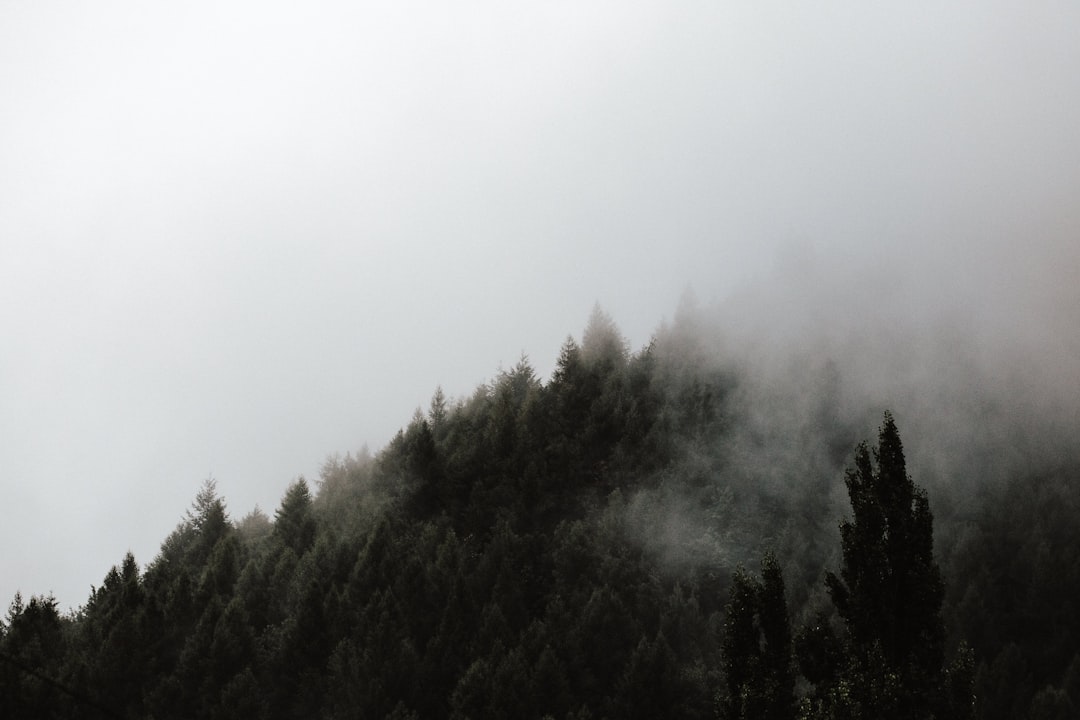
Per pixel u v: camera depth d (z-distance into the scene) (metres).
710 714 38.47
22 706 40.38
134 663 43.22
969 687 17.94
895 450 20.02
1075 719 34.47
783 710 20.12
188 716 41.03
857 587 19.34
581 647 42.12
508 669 38.94
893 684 17.66
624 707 38.47
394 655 41.53
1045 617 42.38
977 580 44.06
